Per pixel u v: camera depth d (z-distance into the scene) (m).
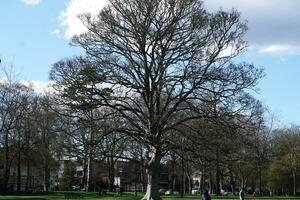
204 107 44.22
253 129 44.53
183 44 44.88
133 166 100.12
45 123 71.69
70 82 43.00
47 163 83.38
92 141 43.03
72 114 43.50
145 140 44.84
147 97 45.81
